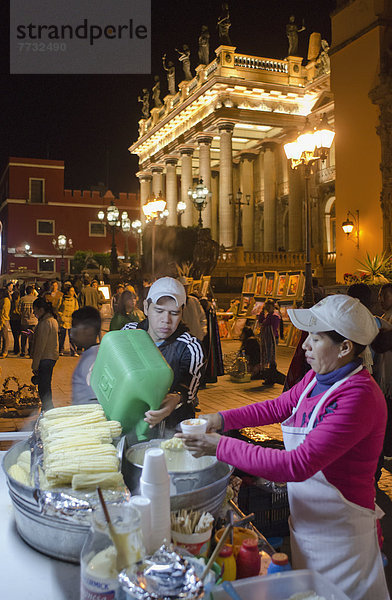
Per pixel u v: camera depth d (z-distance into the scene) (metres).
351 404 1.57
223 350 15.01
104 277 25.05
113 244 25.08
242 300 18.73
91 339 3.57
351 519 1.60
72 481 1.42
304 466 1.50
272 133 38.94
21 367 11.45
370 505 1.65
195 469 1.61
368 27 17.98
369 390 1.61
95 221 51.94
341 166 19.39
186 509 1.43
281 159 38.97
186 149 39.66
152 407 1.76
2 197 54.16
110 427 1.72
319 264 29.73
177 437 1.57
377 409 1.61
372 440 1.62
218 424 1.90
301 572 1.22
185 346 2.45
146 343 1.85
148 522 1.25
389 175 17.44
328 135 10.21
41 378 6.16
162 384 1.73
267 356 9.68
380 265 13.91
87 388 2.52
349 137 19.05
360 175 18.58
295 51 34.69
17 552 1.43
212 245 17.42
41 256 50.19
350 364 1.67
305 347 1.74
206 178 36.44
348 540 1.60
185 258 17.19
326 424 1.57
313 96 34.81
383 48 17.67
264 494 3.00
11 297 14.48
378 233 17.89
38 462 1.56
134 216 53.22
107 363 1.81
